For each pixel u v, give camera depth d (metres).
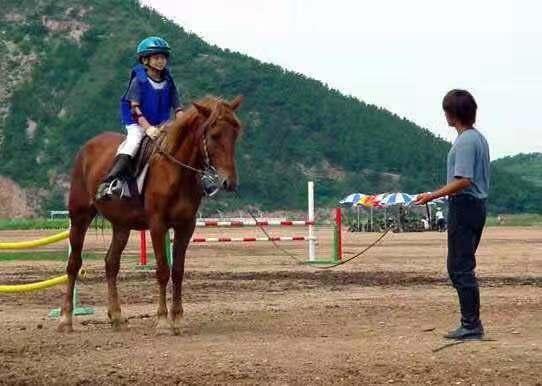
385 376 10.62
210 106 14.01
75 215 15.67
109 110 146.50
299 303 17.66
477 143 12.33
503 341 12.52
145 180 14.53
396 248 39.19
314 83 163.88
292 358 11.62
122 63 157.75
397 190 138.00
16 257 32.94
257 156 138.62
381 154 145.88
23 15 170.00
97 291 20.48
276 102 152.88
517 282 21.78
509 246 39.75
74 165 15.95
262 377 10.68
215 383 10.48
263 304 17.59
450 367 10.91
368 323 14.69
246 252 36.06
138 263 28.92
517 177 153.75
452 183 12.27
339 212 29.44
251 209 125.00
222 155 13.79
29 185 133.12
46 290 20.98
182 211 14.30
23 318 16.39
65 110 148.00
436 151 150.50
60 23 167.75
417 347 12.20
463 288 12.62
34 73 155.88
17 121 145.50
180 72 158.00
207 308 17.08
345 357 11.59
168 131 14.31
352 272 25.28
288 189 132.38
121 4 176.00
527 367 10.83
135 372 11.11
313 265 28.38
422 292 19.52
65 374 11.12
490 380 10.33
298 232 64.81
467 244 12.54
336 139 146.88
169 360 11.73
